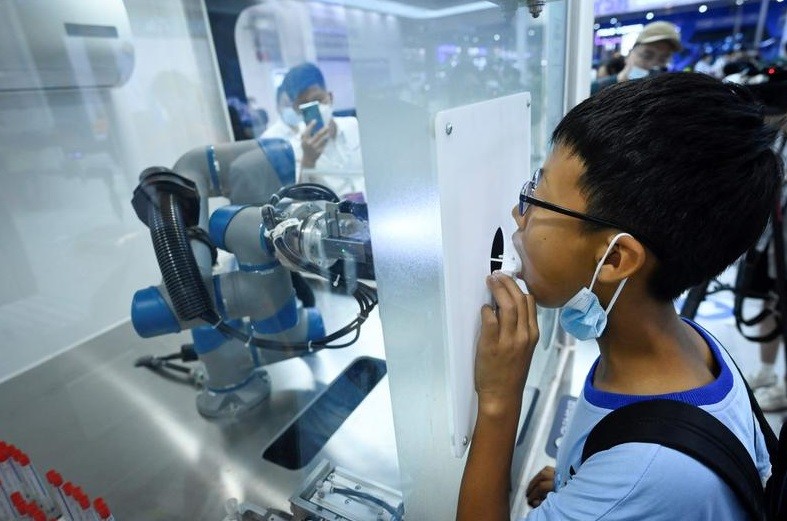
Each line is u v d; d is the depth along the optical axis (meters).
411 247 0.49
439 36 0.53
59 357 0.96
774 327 1.70
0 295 0.89
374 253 0.45
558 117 1.06
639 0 3.38
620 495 0.39
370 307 0.70
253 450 0.81
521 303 0.51
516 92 0.71
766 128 0.39
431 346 0.56
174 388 0.94
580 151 0.41
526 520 0.44
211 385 0.93
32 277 0.93
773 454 0.51
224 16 1.30
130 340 1.01
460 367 0.52
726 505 0.38
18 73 0.76
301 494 0.69
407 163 0.45
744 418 0.45
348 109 1.47
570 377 1.21
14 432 0.78
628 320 0.45
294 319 0.84
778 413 1.70
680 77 0.39
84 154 0.99
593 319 0.46
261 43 1.45
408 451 0.55
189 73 1.24
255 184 0.84
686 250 0.40
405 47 0.46
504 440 0.52
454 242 0.47
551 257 0.45
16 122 0.86
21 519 0.52
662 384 0.45
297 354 0.93
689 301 1.58
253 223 0.72
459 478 0.73
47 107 0.89
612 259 0.42
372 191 0.43
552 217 0.44
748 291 1.71
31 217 0.92
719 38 3.89
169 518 0.69
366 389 0.86
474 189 0.51
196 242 0.74
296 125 1.48
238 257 0.76
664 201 0.38
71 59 0.81
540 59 0.90
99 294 1.03
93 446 0.79
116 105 1.04
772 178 0.40
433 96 0.52
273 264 0.75
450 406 0.54
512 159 0.63
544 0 0.72
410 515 0.58
